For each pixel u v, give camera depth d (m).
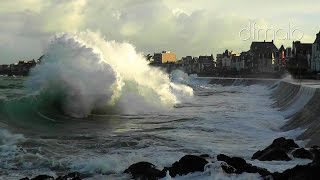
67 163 14.52
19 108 24.98
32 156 15.23
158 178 12.84
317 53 109.44
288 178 11.69
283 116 31.70
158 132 22.23
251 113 34.16
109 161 14.48
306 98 34.44
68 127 23.36
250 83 107.62
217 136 21.61
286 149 16.83
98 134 20.88
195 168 13.09
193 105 42.44
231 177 12.38
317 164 11.84
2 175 13.12
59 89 28.31
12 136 18.05
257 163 14.81
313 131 20.73
